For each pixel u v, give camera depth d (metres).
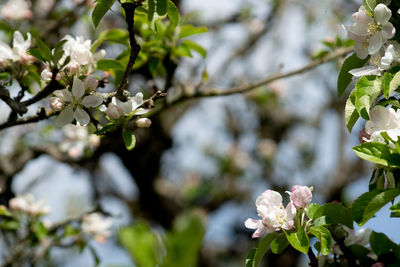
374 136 2.01
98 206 4.65
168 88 3.87
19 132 6.30
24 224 4.44
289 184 10.03
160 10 2.32
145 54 3.61
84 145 5.37
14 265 4.36
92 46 2.86
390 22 2.29
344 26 2.30
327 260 2.48
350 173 8.98
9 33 4.55
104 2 2.41
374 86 2.06
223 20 7.20
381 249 2.33
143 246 1.08
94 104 2.43
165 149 7.77
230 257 9.31
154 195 8.02
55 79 2.57
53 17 5.82
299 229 2.08
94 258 4.52
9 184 5.03
